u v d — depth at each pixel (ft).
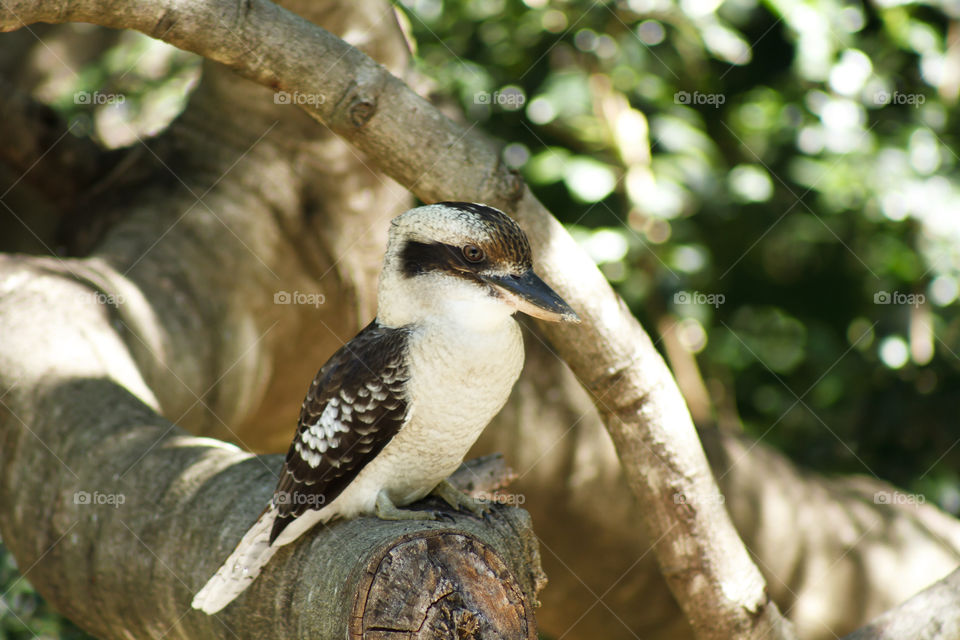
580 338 19.33
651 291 34.37
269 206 30.55
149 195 31.04
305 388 33.19
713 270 38.96
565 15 32.60
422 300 16.05
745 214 37.55
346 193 31.48
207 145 31.48
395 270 16.38
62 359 22.24
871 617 36.11
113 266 27.61
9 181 34.09
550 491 34.42
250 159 30.81
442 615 13.17
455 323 15.78
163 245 28.96
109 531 18.30
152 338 26.25
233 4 16.08
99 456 19.40
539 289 15.74
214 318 28.60
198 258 29.12
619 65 32.58
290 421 34.40
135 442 19.48
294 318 31.04
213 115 31.63
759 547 35.27
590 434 34.53
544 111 32.78
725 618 20.92
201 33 15.96
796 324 43.32
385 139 17.43
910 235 36.01
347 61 16.94
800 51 33.53
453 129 17.67
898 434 39.27
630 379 19.66
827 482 37.99
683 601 21.18
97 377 21.86
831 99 35.09
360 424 15.88
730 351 42.78
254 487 17.49
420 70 32.48
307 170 31.07
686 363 38.55
